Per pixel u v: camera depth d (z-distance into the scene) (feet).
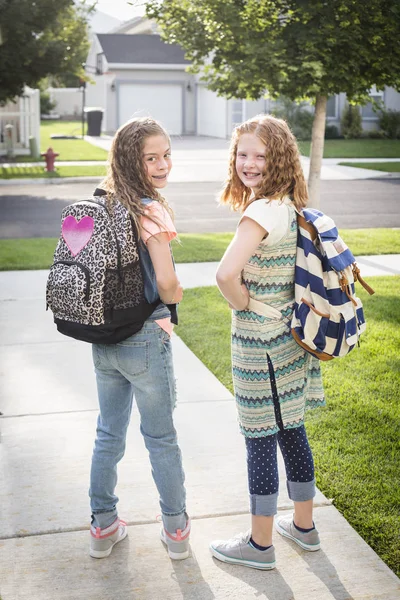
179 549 9.43
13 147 79.61
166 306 8.91
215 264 28.84
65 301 8.34
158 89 122.72
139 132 8.56
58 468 12.03
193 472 11.85
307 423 13.74
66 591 8.87
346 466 11.98
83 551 9.71
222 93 33.96
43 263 28.73
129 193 8.45
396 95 102.12
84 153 83.61
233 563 9.34
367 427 13.52
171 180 61.11
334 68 31.12
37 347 18.63
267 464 8.99
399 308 21.71
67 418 14.11
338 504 10.86
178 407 14.66
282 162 8.45
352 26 30.25
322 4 30.83
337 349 8.47
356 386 15.58
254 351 8.66
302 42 30.42
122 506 10.82
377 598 8.69
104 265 8.22
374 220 40.50
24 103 81.61
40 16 55.16
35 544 9.87
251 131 8.52
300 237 8.50
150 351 8.74
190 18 32.89
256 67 30.50
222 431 13.50
